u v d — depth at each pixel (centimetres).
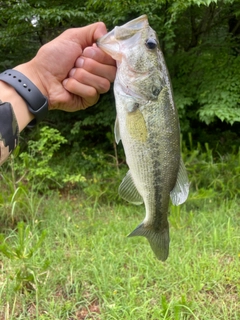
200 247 89
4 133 34
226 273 78
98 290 74
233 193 117
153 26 132
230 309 68
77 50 40
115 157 135
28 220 100
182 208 111
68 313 68
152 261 81
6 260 83
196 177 122
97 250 85
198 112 136
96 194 118
